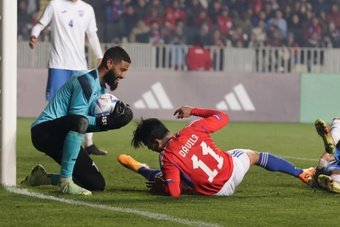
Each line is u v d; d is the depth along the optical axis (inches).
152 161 1476.4
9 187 1014.4
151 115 2711.6
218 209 893.8
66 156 979.9
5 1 993.5
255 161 1020.5
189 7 3255.4
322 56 2876.5
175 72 2726.4
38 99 2659.9
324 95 2802.7
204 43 3134.8
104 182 1026.1
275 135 2193.7
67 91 991.6
